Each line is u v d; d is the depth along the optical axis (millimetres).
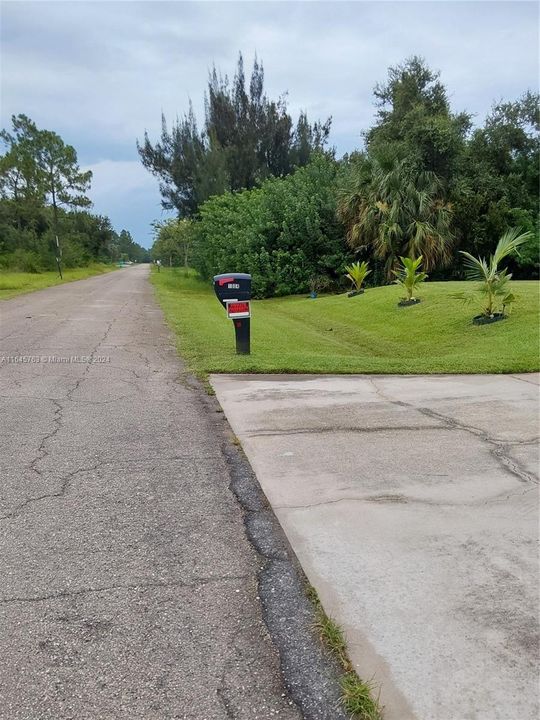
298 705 1752
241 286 7781
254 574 2465
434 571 2457
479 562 2529
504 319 10242
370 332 12234
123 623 2127
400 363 7285
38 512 3025
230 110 35938
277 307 19391
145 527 2879
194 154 35438
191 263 34875
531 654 1948
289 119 37156
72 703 1750
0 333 10289
